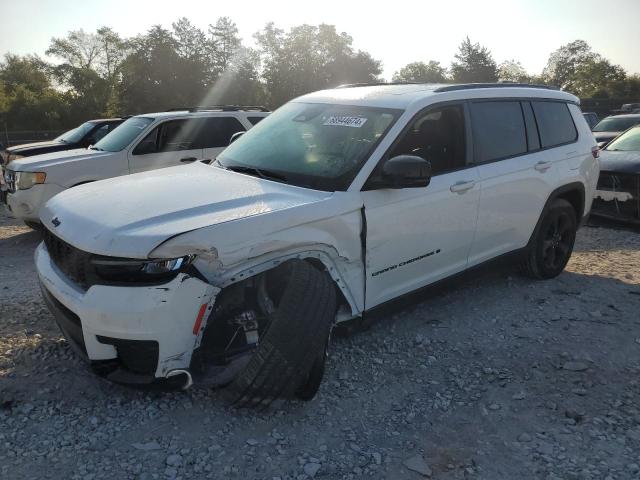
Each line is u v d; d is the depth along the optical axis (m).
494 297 5.38
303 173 3.96
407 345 4.36
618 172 8.45
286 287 3.20
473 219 4.64
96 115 72.31
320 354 3.40
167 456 3.00
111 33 77.75
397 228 4.01
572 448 3.17
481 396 3.70
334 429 3.31
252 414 3.39
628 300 5.38
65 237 3.29
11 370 3.78
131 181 4.05
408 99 4.35
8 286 5.70
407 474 2.96
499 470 3.00
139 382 3.07
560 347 4.38
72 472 2.86
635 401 3.64
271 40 74.00
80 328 3.16
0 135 39.72
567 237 5.93
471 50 69.06
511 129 5.15
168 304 2.95
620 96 78.06
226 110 9.76
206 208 3.34
